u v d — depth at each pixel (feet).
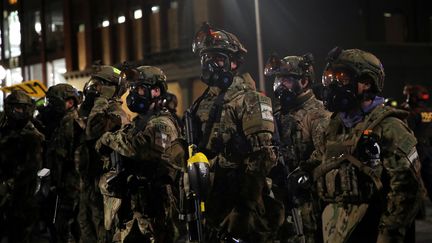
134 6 118.83
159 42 114.11
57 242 27.96
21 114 28.40
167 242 21.47
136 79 21.26
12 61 143.54
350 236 14.35
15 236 28.73
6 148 28.43
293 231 20.08
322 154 15.46
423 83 127.44
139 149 20.56
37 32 138.41
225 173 18.12
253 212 18.02
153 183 20.99
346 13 120.57
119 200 21.22
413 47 125.80
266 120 17.81
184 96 110.42
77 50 129.29
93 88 24.85
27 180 28.50
